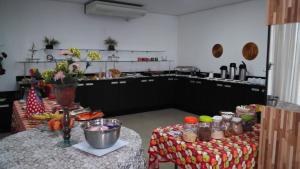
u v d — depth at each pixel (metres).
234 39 5.22
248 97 4.35
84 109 2.42
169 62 6.77
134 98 5.48
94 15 5.41
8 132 4.23
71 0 4.88
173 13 6.34
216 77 5.49
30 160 1.23
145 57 6.31
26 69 4.75
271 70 1.79
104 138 1.32
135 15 5.34
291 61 1.68
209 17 5.77
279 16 1.71
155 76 5.78
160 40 6.53
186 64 6.57
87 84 4.79
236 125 1.94
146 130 4.29
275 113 1.72
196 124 1.88
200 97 5.38
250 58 4.91
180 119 5.07
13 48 4.58
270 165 1.76
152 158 1.99
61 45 5.07
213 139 1.81
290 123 1.64
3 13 4.43
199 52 6.12
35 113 2.22
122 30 5.85
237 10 5.11
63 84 1.40
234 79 5.01
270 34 1.77
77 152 1.33
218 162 1.51
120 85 5.24
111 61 5.75
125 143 1.44
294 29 1.64
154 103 5.82
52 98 3.00
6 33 4.49
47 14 4.86
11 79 4.62
